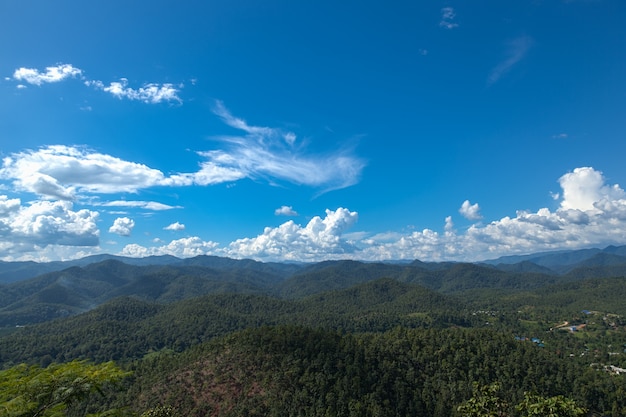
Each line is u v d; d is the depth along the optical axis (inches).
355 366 4483.3
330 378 4259.4
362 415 3841.0
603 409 4638.3
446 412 4116.6
